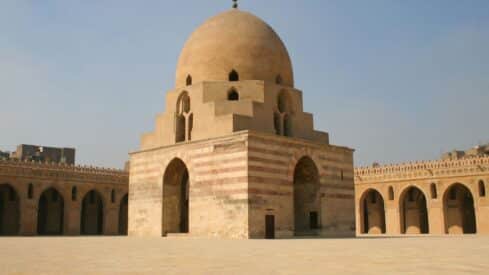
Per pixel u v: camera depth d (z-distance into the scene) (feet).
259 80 120.67
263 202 104.58
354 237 117.80
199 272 36.19
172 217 122.52
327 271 36.58
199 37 126.82
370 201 200.64
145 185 126.72
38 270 38.01
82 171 176.96
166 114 126.31
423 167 176.24
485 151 207.21
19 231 158.71
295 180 124.67
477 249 62.08
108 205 183.52
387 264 41.83
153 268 39.22
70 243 82.43
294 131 123.34
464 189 181.37
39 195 164.55
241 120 111.65
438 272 35.68
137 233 126.72
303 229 121.70
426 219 190.80
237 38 122.93
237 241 87.76
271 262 43.83
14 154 216.95
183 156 117.19
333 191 122.83
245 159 103.60
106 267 40.11
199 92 119.03
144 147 130.72
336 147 125.29
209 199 109.50
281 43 130.11
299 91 126.72
